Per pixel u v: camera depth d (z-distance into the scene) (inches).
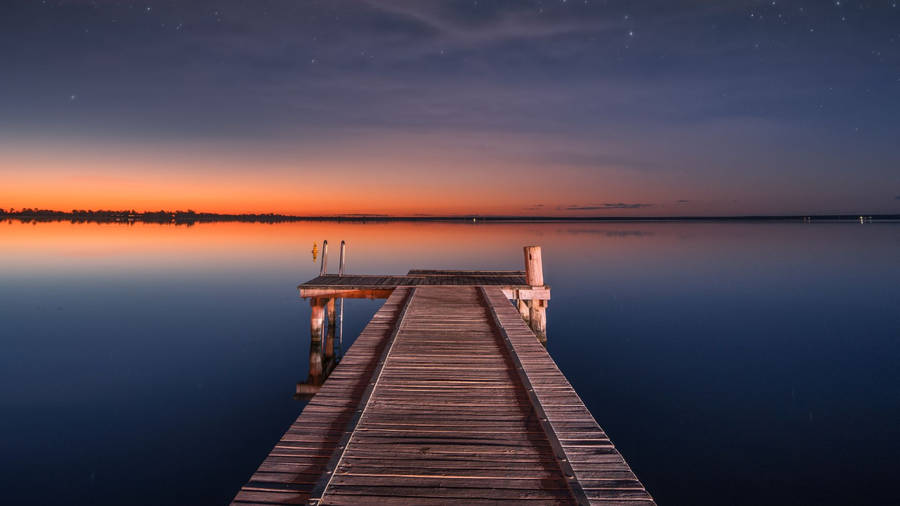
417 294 367.9
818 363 394.3
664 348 444.8
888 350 432.1
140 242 1772.9
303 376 367.6
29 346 437.4
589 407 304.7
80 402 309.6
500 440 131.3
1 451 245.0
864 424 274.8
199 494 209.2
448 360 202.7
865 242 1953.7
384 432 135.4
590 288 803.4
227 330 507.2
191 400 315.9
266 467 117.4
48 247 1491.1
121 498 204.8
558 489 108.6
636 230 3846.0
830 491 208.5
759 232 3243.1
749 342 463.8
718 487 213.5
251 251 1418.6
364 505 101.3
